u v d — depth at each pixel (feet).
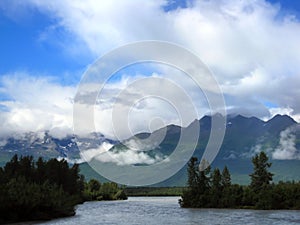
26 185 221.05
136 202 462.60
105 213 273.13
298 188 343.26
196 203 352.28
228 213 276.62
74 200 267.80
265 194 336.70
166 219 221.05
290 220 217.15
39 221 208.64
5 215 198.29
